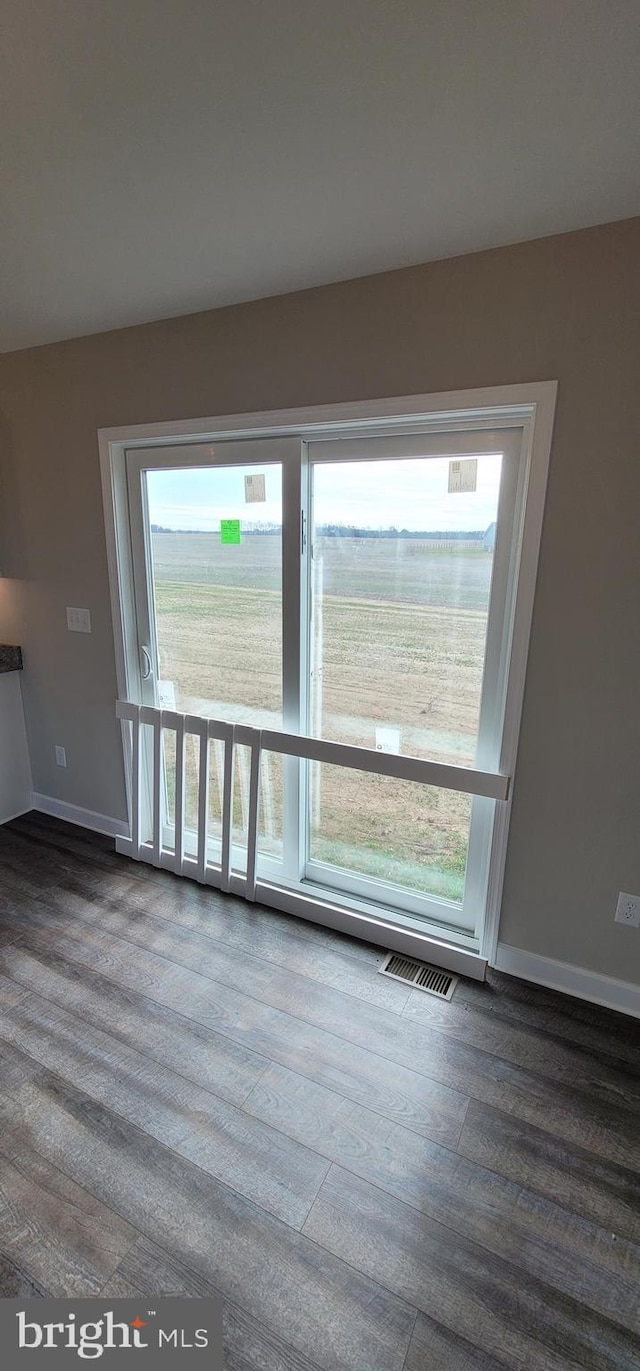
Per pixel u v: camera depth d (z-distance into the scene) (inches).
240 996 76.5
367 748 85.8
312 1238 50.1
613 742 67.8
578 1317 45.5
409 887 89.0
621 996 74.5
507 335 62.7
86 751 116.0
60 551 105.1
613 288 57.5
